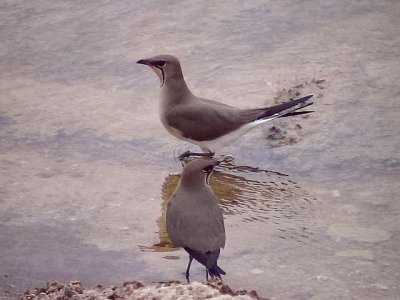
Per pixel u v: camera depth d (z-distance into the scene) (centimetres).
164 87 1434
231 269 1134
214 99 1562
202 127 1413
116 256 1166
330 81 1595
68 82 1675
